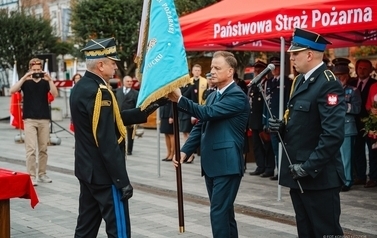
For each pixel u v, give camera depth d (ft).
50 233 22.70
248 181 33.14
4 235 17.66
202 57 60.13
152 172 36.88
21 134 55.72
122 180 16.29
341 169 15.48
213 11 30.66
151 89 16.84
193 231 22.80
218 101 17.22
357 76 30.58
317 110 15.02
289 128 15.52
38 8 116.37
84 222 17.15
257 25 27.12
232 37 28.40
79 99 16.33
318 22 24.91
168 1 17.20
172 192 30.71
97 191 16.47
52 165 40.22
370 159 30.53
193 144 18.39
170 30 17.07
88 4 72.23
